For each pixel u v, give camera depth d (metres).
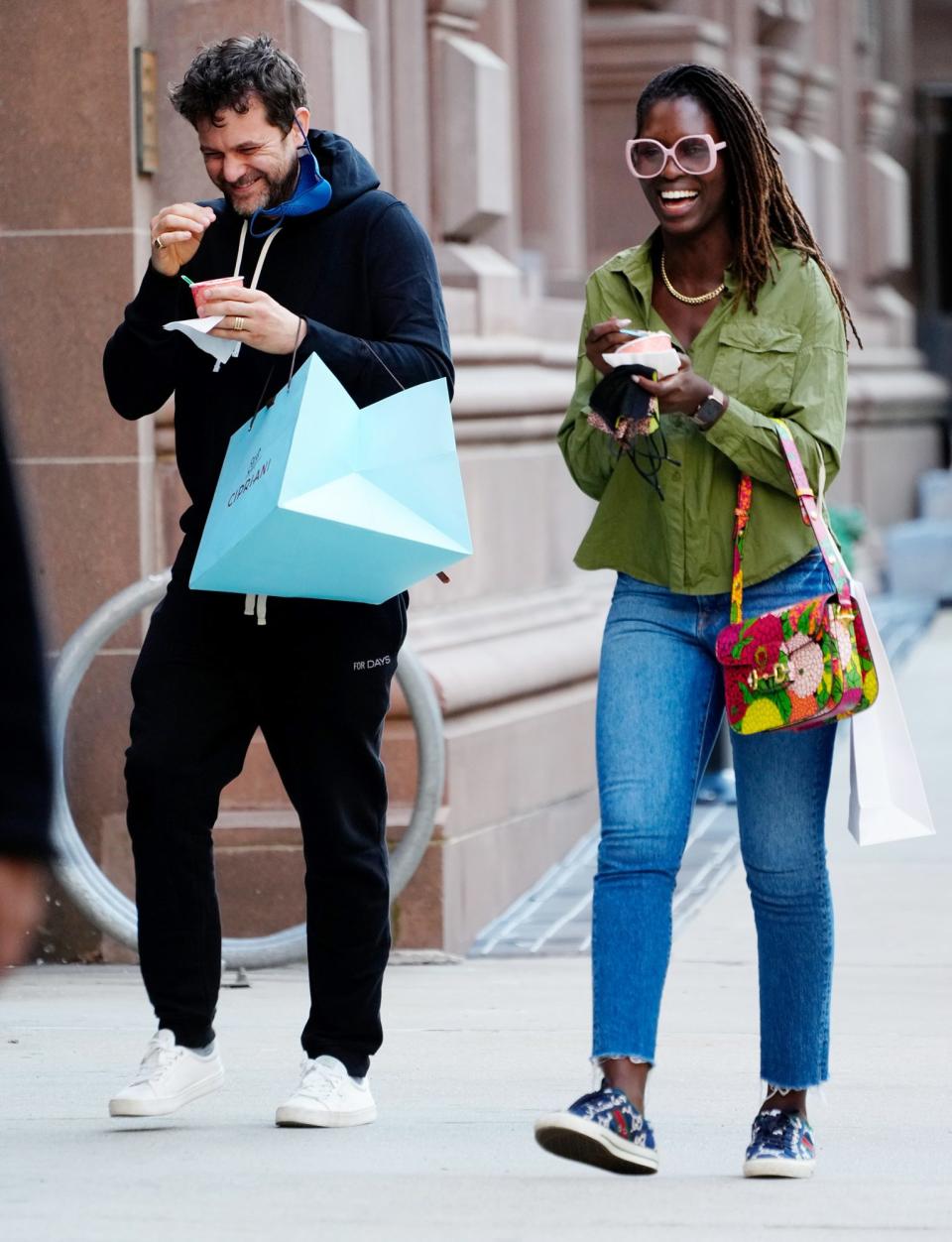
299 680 13.96
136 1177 13.02
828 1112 14.90
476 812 21.78
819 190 48.84
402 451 13.25
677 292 13.09
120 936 19.53
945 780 30.56
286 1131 14.21
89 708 20.72
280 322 13.23
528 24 31.22
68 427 20.72
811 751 12.85
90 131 20.56
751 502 12.79
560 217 31.58
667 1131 14.39
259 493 13.05
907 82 64.62
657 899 12.61
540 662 24.25
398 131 23.94
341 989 14.37
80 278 20.64
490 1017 18.09
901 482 58.03
